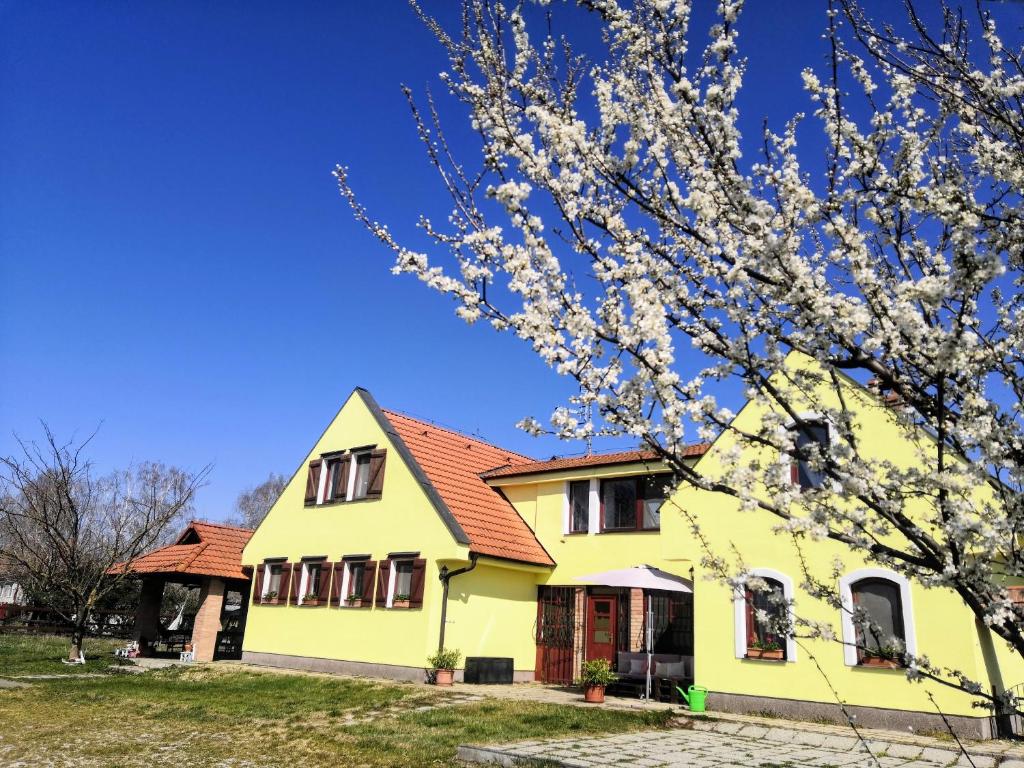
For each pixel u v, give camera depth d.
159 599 20.61
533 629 16.17
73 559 18.86
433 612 14.44
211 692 13.23
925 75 3.65
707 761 8.06
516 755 8.10
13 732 9.77
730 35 3.28
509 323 3.50
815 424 3.26
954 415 3.03
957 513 2.86
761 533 11.59
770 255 3.06
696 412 3.30
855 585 10.57
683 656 13.67
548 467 17.11
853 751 8.86
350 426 17.84
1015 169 3.51
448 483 16.69
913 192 3.25
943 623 9.75
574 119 3.55
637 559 15.15
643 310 3.22
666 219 3.38
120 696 12.80
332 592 16.48
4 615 31.72
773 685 10.97
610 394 3.32
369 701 12.02
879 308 3.15
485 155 3.50
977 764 8.04
